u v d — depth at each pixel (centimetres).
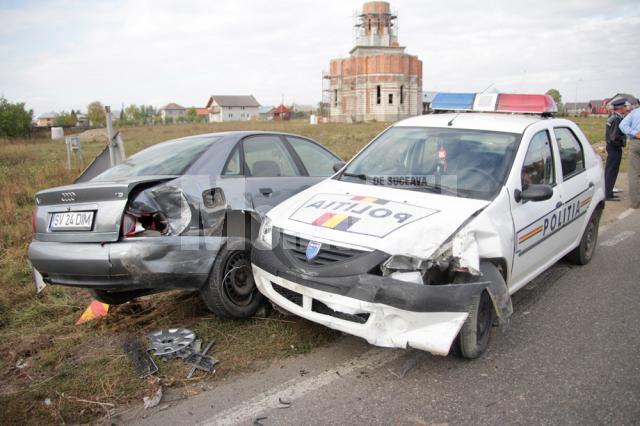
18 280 538
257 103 13712
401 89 7769
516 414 296
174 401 315
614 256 602
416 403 308
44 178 1175
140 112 12394
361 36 8244
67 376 348
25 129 3869
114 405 313
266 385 330
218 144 472
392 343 318
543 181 454
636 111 838
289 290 365
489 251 356
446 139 454
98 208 368
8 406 313
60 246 377
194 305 458
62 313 463
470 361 358
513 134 440
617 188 1062
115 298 431
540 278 529
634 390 318
